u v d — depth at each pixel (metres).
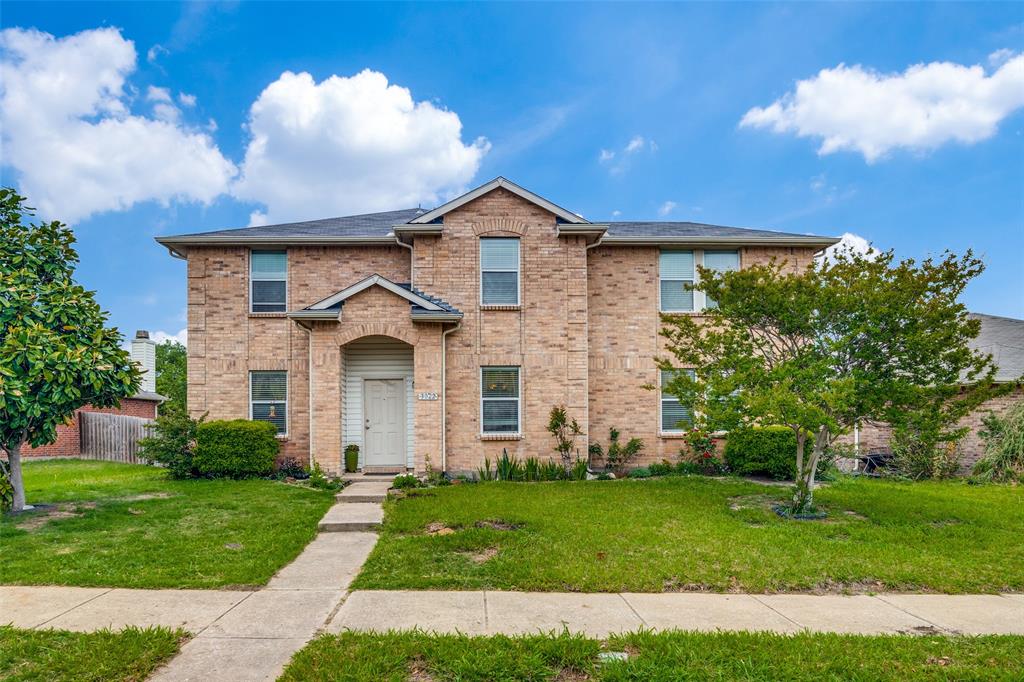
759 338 10.69
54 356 9.11
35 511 9.67
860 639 4.90
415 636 4.80
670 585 6.40
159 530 8.61
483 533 8.23
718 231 17.08
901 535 8.53
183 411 14.40
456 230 14.96
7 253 9.87
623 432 15.72
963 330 9.25
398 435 15.07
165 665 4.35
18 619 5.21
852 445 16.47
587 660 4.41
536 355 14.87
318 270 15.56
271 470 14.21
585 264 15.09
